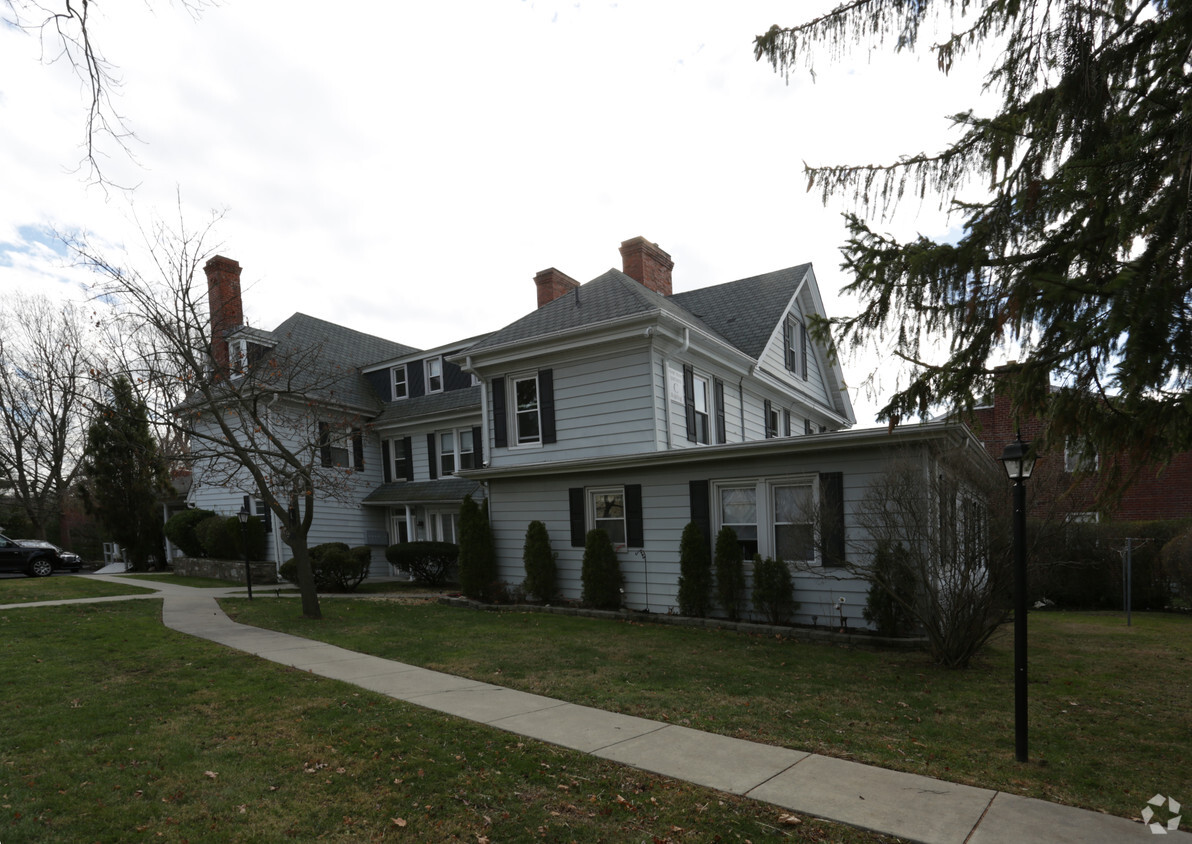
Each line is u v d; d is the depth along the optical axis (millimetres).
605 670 8484
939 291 5254
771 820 4367
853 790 4812
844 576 11102
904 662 9203
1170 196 4125
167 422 12836
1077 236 4711
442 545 20266
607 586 13453
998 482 9062
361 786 4859
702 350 15477
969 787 4883
